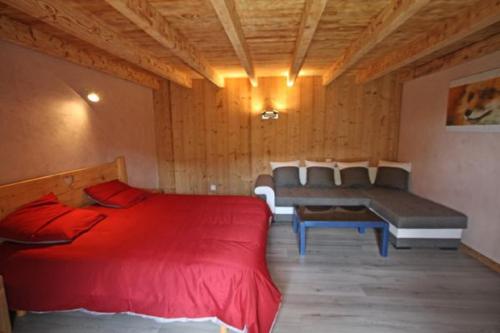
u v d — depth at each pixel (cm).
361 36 267
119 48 261
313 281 253
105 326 199
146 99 470
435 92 371
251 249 200
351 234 362
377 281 252
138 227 239
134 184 426
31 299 178
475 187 298
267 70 431
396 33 267
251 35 268
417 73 407
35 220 213
